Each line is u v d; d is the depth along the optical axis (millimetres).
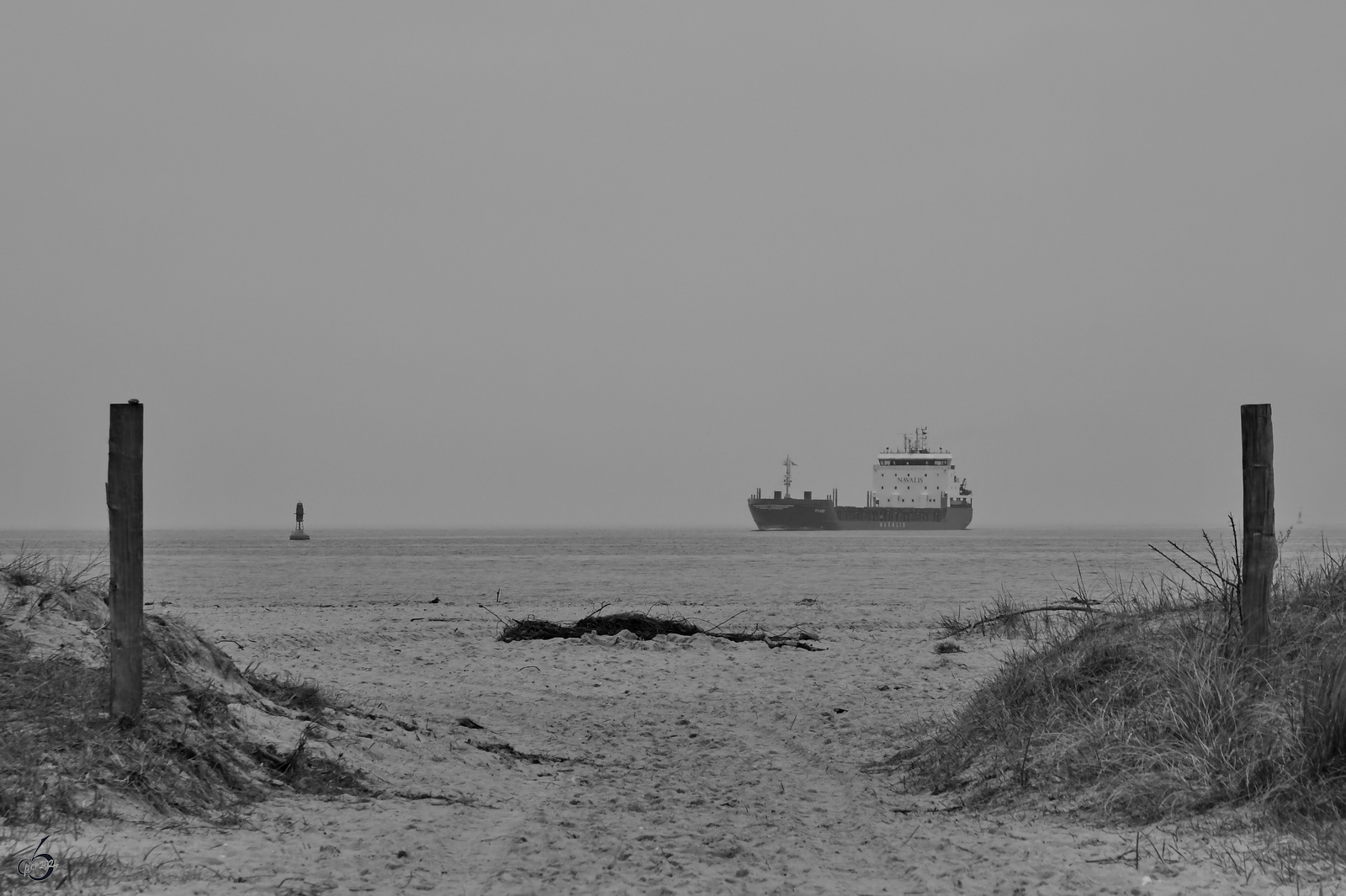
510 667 44312
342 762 23766
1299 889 15281
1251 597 24625
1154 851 17703
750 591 102375
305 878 16359
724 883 16562
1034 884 16344
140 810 19203
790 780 25125
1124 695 24719
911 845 18953
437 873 17000
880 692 37750
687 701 36594
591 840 19188
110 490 21719
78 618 25359
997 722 26344
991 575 130500
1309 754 19547
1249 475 24797
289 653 47844
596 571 145750
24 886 15000
